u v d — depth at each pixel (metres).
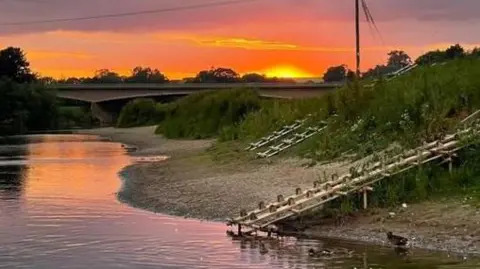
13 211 28.39
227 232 23.67
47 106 139.12
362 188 24.09
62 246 21.66
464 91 32.75
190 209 28.22
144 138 85.94
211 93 81.62
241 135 54.69
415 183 24.50
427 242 20.53
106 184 37.88
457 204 22.83
